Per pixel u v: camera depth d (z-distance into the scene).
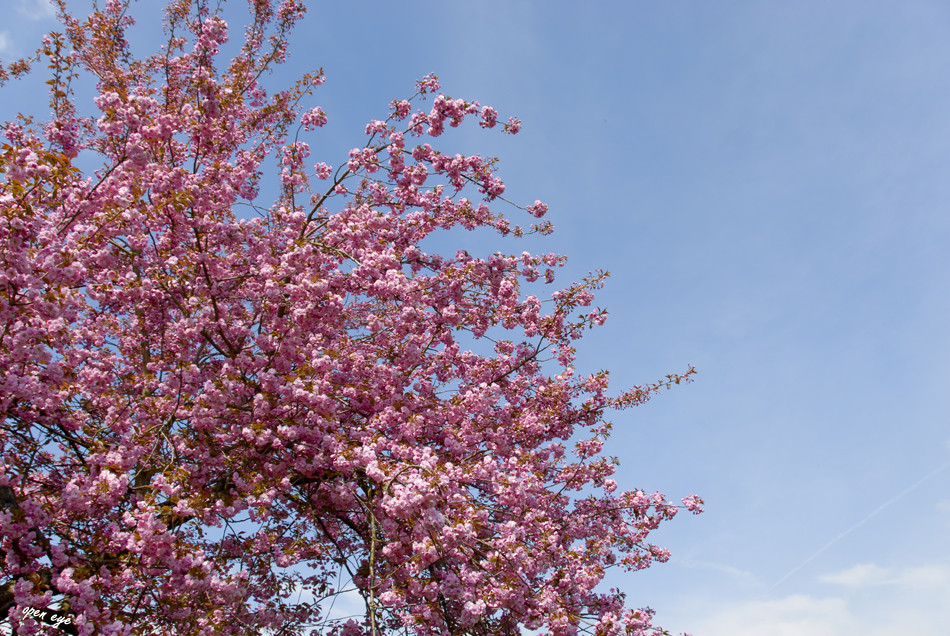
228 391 7.68
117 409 7.42
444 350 9.98
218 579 6.39
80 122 9.83
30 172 5.57
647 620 7.12
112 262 6.87
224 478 7.81
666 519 10.06
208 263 8.12
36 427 7.17
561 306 10.20
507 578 6.88
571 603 7.56
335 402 7.72
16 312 5.91
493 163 9.64
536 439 10.10
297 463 7.73
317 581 10.20
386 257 8.70
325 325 8.67
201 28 8.64
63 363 6.98
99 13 10.77
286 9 11.04
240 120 10.70
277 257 9.18
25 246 5.83
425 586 6.89
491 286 9.71
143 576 6.37
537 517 7.99
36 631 5.74
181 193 7.22
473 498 8.39
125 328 9.14
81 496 6.15
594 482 10.06
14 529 5.99
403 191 9.84
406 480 6.83
